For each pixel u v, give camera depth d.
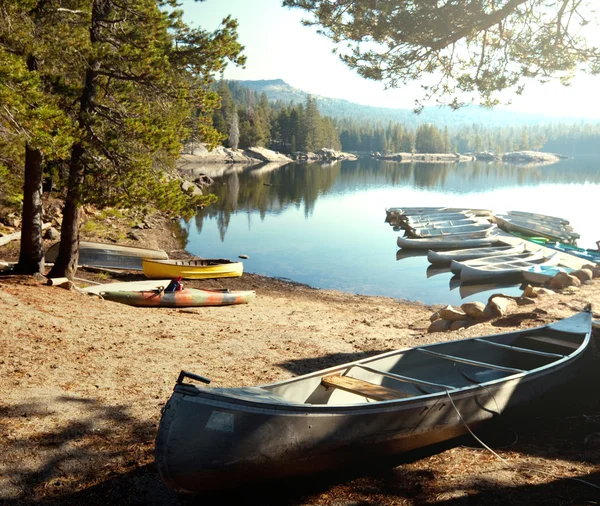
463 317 12.45
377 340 11.38
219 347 9.99
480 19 9.48
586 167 158.12
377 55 10.46
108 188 13.08
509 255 26.83
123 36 12.97
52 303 11.36
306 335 11.72
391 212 43.25
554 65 9.92
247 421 4.46
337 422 4.86
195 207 13.69
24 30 10.82
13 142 13.41
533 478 5.25
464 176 105.12
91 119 12.53
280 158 140.12
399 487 5.14
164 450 4.26
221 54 13.27
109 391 7.21
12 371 7.45
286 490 5.12
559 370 6.95
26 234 13.80
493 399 6.07
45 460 5.42
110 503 4.85
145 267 19.67
